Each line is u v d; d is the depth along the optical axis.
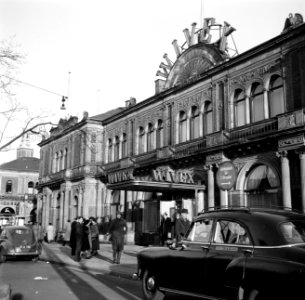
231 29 24.00
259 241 6.41
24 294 9.88
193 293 7.60
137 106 31.78
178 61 28.16
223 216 7.40
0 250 18.12
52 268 15.77
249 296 6.10
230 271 6.46
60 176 41.84
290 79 19.56
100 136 37.69
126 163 31.81
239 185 21.25
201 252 7.46
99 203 36.09
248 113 21.88
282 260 5.84
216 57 24.67
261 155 20.31
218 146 22.05
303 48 19.11
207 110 24.97
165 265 8.40
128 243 28.47
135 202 30.19
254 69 21.72
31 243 18.50
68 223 32.88
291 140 18.28
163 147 27.27
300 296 5.40
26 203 69.50
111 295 9.83
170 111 28.00
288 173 18.45
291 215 6.83
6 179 71.44
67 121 43.03
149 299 8.72
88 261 17.55
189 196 24.00
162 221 21.33
